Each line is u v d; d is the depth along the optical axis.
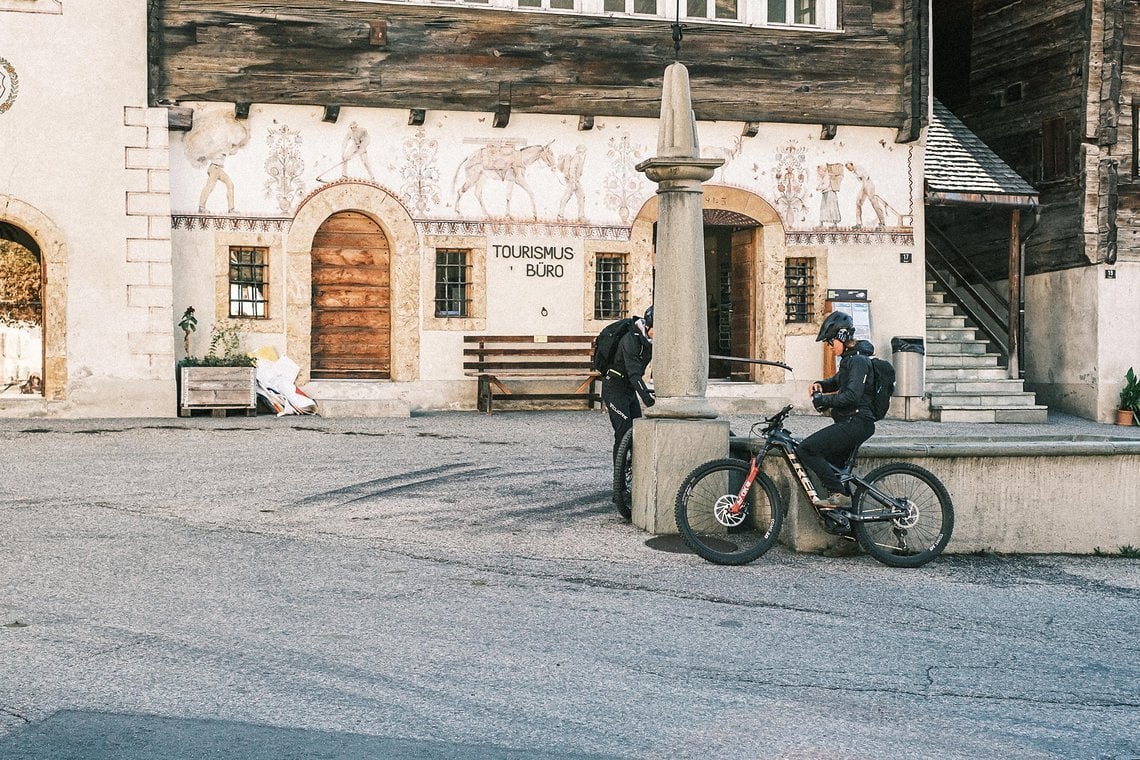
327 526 10.24
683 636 7.37
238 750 5.21
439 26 18.50
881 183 20.67
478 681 6.31
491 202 18.98
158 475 12.18
